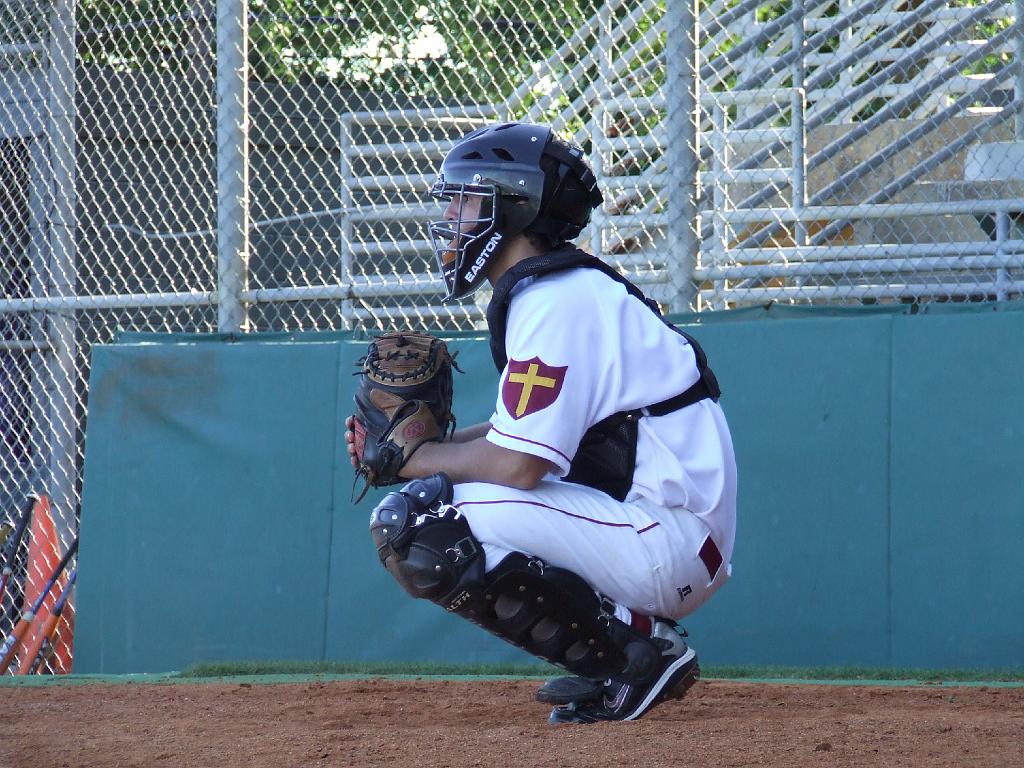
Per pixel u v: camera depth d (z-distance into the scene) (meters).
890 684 13.06
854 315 15.71
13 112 22.61
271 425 17.73
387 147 20.08
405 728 9.40
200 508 17.95
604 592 8.47
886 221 21.20
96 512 18.47
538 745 8.02
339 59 21.11
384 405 8.57
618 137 21.22
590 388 8.18
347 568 17.23
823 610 15.50
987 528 14.91
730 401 15.98
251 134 23.56
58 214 20.83
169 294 19.17
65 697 12.00
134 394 18.42
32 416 20.78
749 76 23.02
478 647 16.62
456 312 18.78
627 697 8.78
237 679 14.95
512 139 8.61
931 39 22.58
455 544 8.14
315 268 23.83
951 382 15.16
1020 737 8.25
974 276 18.97
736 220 19.02
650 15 21.58
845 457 15.52
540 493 8.27
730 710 10.28
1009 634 14.75
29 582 20.38
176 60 23.00
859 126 21.70
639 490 8.38
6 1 21.22
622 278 8.78
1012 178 18.84
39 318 21.41
